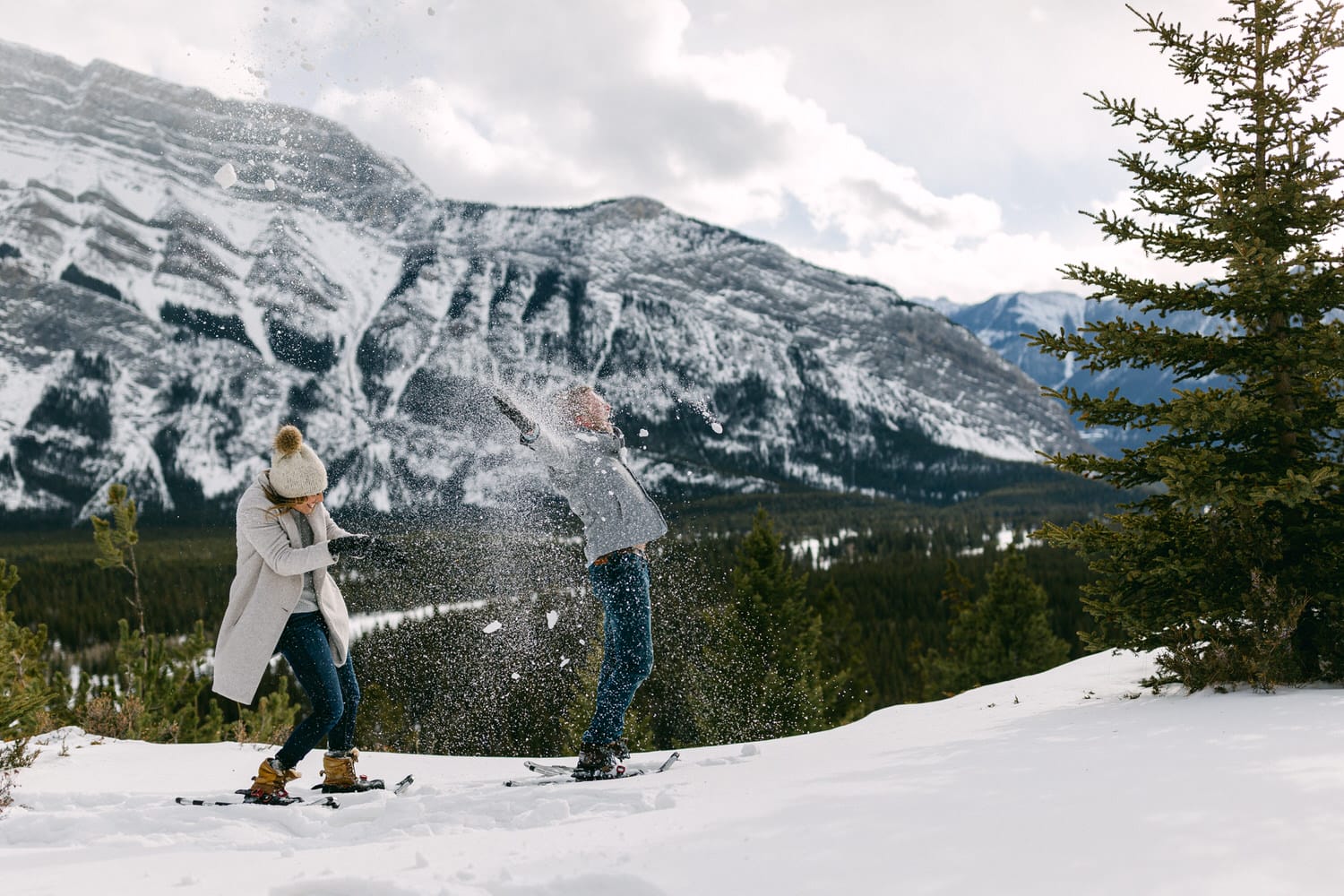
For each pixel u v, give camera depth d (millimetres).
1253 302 4746
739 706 19516
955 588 33719
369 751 5211
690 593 21391
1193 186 5066
